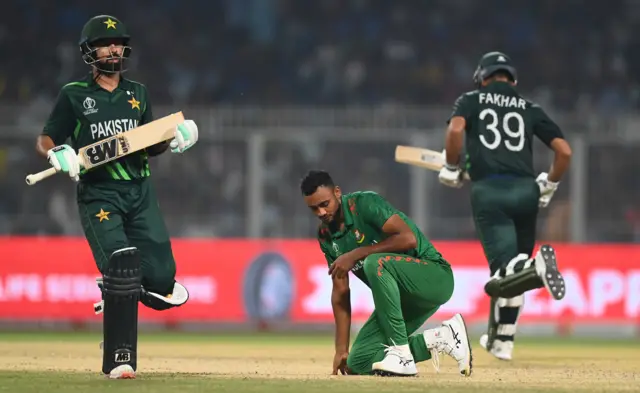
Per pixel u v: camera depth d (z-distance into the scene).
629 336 54.78
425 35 80.25
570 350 40.41
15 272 52.00
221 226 53.06
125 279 21.41
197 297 52.47
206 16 80.19
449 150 29.52
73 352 34.28
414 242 22.77
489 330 31.73
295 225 53.31
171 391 19.27
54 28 76.06
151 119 24.17
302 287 52.66
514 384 21.70
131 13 79.00
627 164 52.22
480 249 52.66
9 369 25.89
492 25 80.94
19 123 52.03
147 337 48.34
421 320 24.11
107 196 22.91
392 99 76.50
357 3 81.94
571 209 52.09
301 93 76.50
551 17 81.38
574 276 52.41
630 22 81.31
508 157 29.03
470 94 29.64
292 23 80.62
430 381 21.86
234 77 76.94
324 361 31.73
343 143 52.16
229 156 52.72
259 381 21.48
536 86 78.06
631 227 52.56
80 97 23.11
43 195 52.97
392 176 52.19
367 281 24.36
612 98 76.94
